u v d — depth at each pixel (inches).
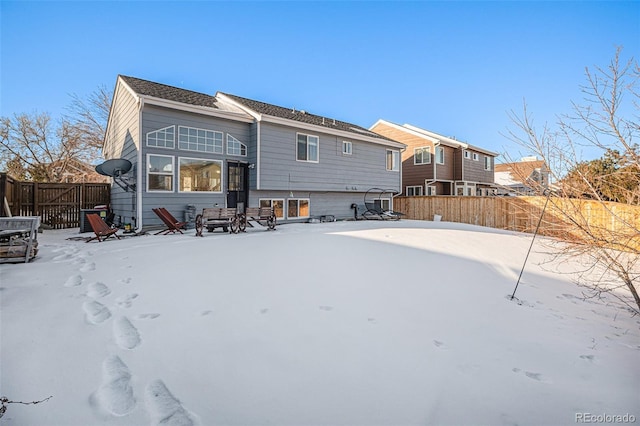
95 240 293.4
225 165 439.8
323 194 559.8
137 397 69.3
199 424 61.8
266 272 171.3
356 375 79.8
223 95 507.2
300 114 596.7
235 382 75.5
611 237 129.0
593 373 85.7
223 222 347.9
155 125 375.6
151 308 119.5
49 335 96.2
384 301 134.0
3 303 121.7
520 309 134.8
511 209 501.4
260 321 110.3
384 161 652.1
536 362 90.0
